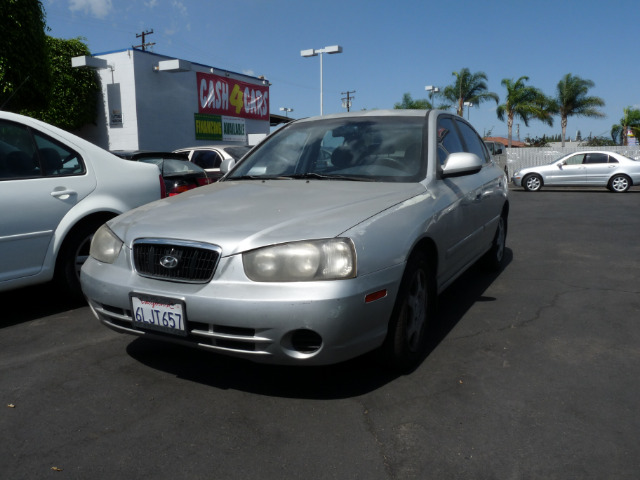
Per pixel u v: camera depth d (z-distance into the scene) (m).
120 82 19.42
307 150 3.96
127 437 2.43
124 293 2.77
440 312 4.19
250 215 2.85
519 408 2.65
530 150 28.73
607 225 9.30
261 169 3.96
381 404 2.70
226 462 2.23
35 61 11.59
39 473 2.17
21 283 3.88
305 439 2.39
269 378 3.00
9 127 3.91
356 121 4.09
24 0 11.17
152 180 4.77
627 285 5.01
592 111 38.97
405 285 2.88
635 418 2.55
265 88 25.84
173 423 2.54
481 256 4.83
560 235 8.16
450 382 2.95
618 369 3.11
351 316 2.50
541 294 4.71
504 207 5.48
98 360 3.29
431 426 2.49
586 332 3.74
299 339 2.54
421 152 3.66
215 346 2.60
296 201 3.04
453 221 3.57
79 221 4.24
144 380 3.00
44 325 3.96
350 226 2.64
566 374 3.05
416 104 39.97
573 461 2.21
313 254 2.49
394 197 3.11
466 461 2.22
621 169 17.56
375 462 2.22
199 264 2.64
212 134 22.72
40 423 2.55
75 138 4.32
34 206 3.90
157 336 2.74
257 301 2.46
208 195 3.35
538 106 38.47
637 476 2.11
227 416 2.60
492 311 4.22
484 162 5.09
